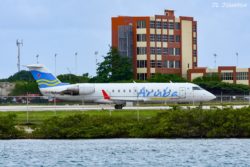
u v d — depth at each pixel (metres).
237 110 161.00
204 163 117.38
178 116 159.62
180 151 132.75
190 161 119.81
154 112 196.62
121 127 161.00
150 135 159.00
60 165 117.56
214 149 135.00
